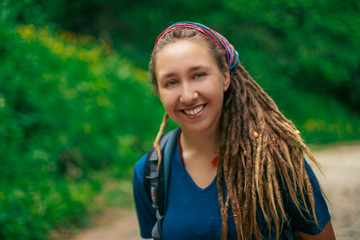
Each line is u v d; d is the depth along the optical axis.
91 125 5.19
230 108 1.43
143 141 6.15
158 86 1.42
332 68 12.10
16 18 5.43
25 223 3.32
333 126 10.84
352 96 13.33
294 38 11.99
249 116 1.38
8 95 4.08
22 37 4.97
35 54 4.96
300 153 1.32
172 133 1.55
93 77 5.80
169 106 1.36
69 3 10.66
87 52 6.63
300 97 12.00
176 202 1.42
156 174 1.49
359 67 13.02
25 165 3.79
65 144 4.60
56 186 4.14
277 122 1.37
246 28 12.19
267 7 11.72
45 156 4.09
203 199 1.38
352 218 2.72
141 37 11.48
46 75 4.89
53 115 4.62
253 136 1.33
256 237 1.29
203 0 11.59
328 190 3.55
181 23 1.41
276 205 1.30
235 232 1.32
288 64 12.27
